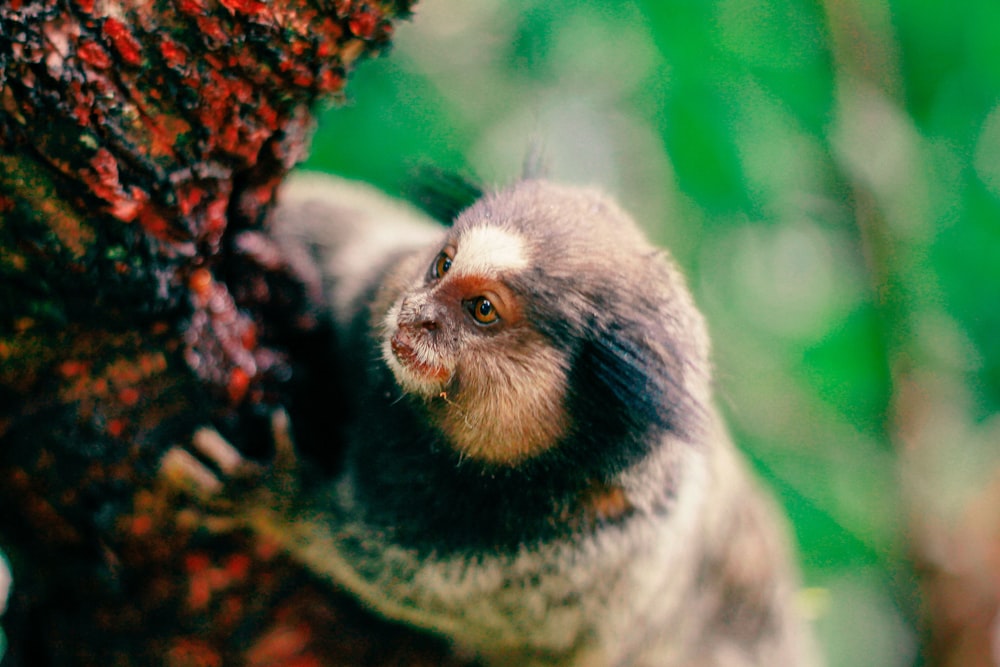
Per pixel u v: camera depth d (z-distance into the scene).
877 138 0.67
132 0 0.49
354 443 0.54
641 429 0.53
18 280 0.50
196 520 0.52
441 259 0.54
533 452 0.54
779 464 0.72
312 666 0.53
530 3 0.73
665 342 0.53
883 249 0.67
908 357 0.67
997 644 0.66
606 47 0.71
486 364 0.53
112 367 0.51
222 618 0.52
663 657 0.58
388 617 0.54
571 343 0.53
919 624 0.67
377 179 0.67
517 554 0.54
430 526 0.53
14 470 0.51
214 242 0.51
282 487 0.52
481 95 0.71
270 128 0.50
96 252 0.50
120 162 0.49
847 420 0.71
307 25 0.50
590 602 0.55
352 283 0.56
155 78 0.49
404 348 0.53
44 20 0.49
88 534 0.51
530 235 0.53
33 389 0.50
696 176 0.71
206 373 0.52
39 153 0.49
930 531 0.67
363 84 0.68
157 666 0.52
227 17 0.49
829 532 0.73
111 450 0.51
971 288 0.71
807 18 0.68
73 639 0.52
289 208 0.57
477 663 0.55
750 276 0.75
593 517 0.54
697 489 0.57
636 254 0.54
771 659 0.63
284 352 0.54
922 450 0.67
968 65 0.69
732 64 0.69
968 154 0.70
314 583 0.53
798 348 0.72
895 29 0.69
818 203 0.71
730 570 0.61
